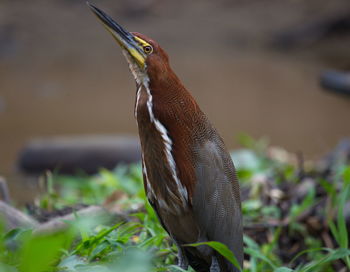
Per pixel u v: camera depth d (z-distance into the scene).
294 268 8.38
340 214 7.41
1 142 15.40
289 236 8.84
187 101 6.39
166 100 6.28
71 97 19.75
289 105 19.45
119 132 16.23
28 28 30.05
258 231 8.79
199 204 6.28
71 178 11.84
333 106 19.55
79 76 22.80
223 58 27.06
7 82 21.75
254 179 10.19
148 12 32.91
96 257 6.05
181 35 30.72
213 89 21.23
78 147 13.96
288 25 31.11
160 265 6.17
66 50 27.78
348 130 16.95
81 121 17.22
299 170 10.80
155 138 6.29
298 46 29.77
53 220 7.05
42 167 13.73
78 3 33.09
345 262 8.08
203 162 6.30
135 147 14.17
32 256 4.17
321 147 15.50
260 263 7.77
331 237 8.80
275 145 15.62
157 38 30.38
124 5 33.06
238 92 20.95
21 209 9.08
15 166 13.86
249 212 9.10
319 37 30.11
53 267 5.33
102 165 13.88
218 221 6.38
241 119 17.78
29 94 20.08
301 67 25.69
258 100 19.98
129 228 6.58
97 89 20.86
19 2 32.66
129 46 6.39
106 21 6.50
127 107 18.75
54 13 31.94
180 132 6.26
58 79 22.23
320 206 9.23
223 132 16.59
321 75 21.98
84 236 6.08
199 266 6.79
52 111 18.16
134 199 8.61
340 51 28.95
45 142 14.04
